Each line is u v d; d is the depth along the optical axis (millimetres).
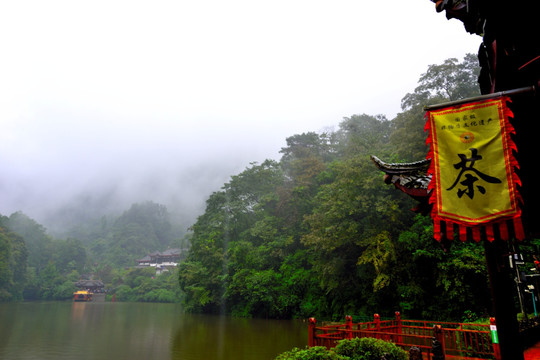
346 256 29938
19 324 30812
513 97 4906
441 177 5105
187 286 47594
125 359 16453
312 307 34500
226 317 40125
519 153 5148
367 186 26219
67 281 94625
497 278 5312
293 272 38719
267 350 18750
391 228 26547
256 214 49438
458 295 21594
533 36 4426
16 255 82062
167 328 29188
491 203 4730
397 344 9047
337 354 7645
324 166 47156
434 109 5355
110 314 44938
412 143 29297
